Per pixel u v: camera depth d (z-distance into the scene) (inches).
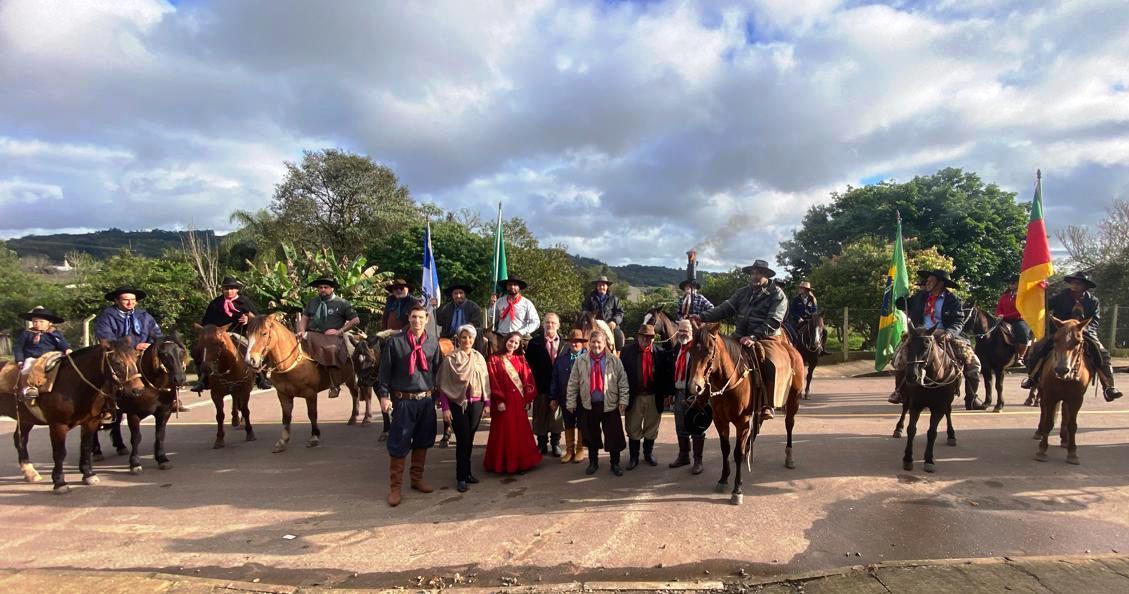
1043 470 262.1
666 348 296.4
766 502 224.4
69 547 193.8
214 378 314.2
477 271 1171.3
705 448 310.5
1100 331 746.8
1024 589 155.3
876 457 284.7
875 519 206.7
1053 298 324.5
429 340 243.1
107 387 250.1
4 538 201.5
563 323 568.4
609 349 273.1
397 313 370.3
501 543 191.6
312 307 359.3
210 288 793.6
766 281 272.2
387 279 883.4
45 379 243.0
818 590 157.6
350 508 227.6
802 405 440.1
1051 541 188.2
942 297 315.0
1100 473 257.8
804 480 249.8
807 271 1362.0
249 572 174.6
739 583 163.0
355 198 1462.8
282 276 766.5
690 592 158.7
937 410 259.0
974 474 256.5
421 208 1552.7
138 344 280.1
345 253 1425.9
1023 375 619.5
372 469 281.6
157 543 196.2
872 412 406.9
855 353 745.0
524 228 1429.6
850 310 801.6
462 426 243.9
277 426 387.9
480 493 242.8
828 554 180.4
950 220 1147.9
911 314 324.5
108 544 195.8
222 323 357.7
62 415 245.6
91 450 263.6
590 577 168.4
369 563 179.3
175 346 278.8
